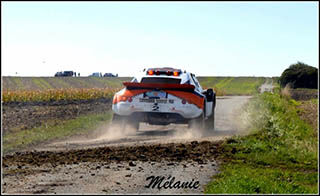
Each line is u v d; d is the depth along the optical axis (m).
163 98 19.06
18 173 12.44
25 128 22.58
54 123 24.58
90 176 12.01
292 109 33.28
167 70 20.86
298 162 14.49
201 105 19.27
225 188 10.59
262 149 15.66
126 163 13.61
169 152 15.16
